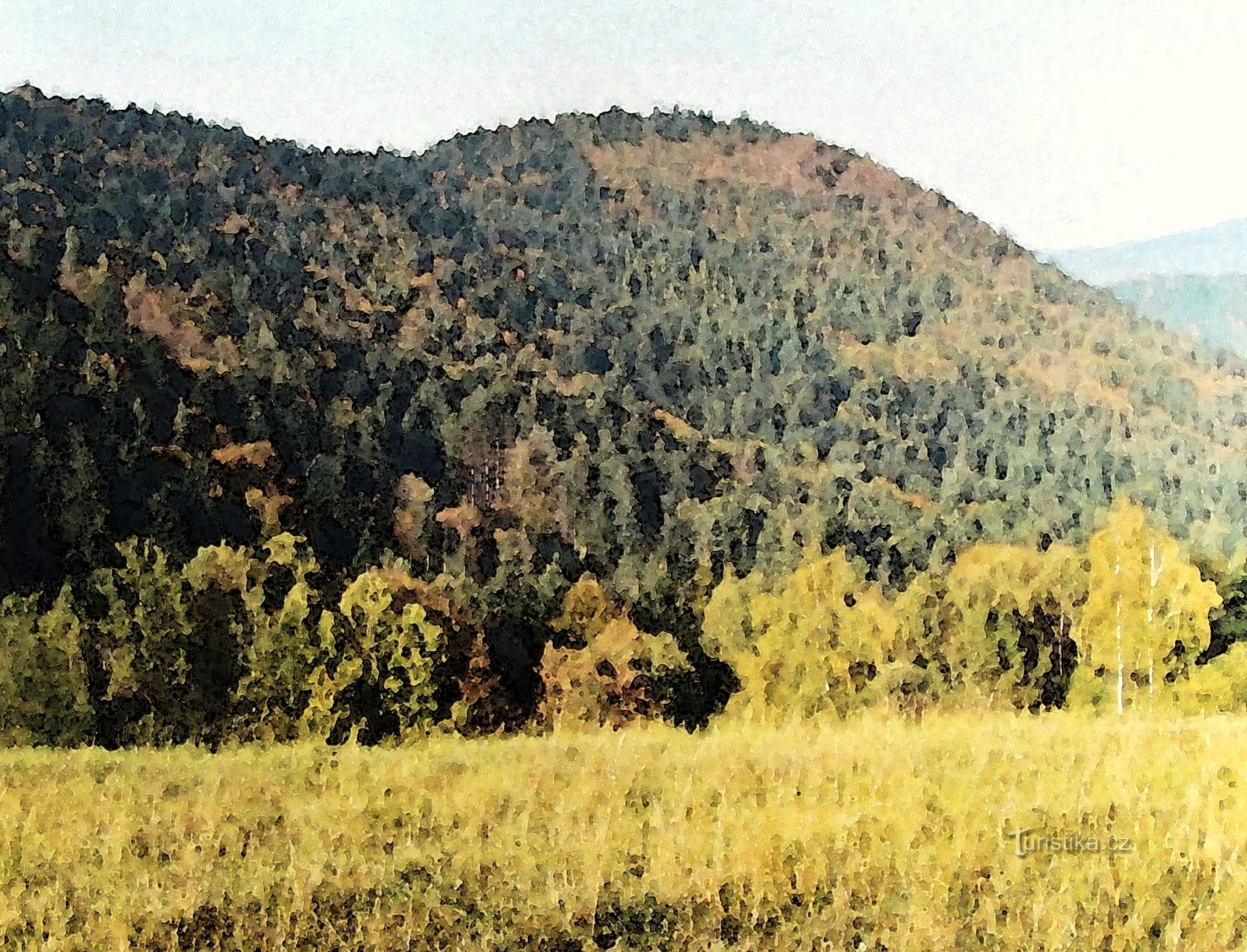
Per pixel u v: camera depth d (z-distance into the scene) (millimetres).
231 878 11773
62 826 13891
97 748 21172
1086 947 10922
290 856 12453
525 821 13234
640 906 11312
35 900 11609
